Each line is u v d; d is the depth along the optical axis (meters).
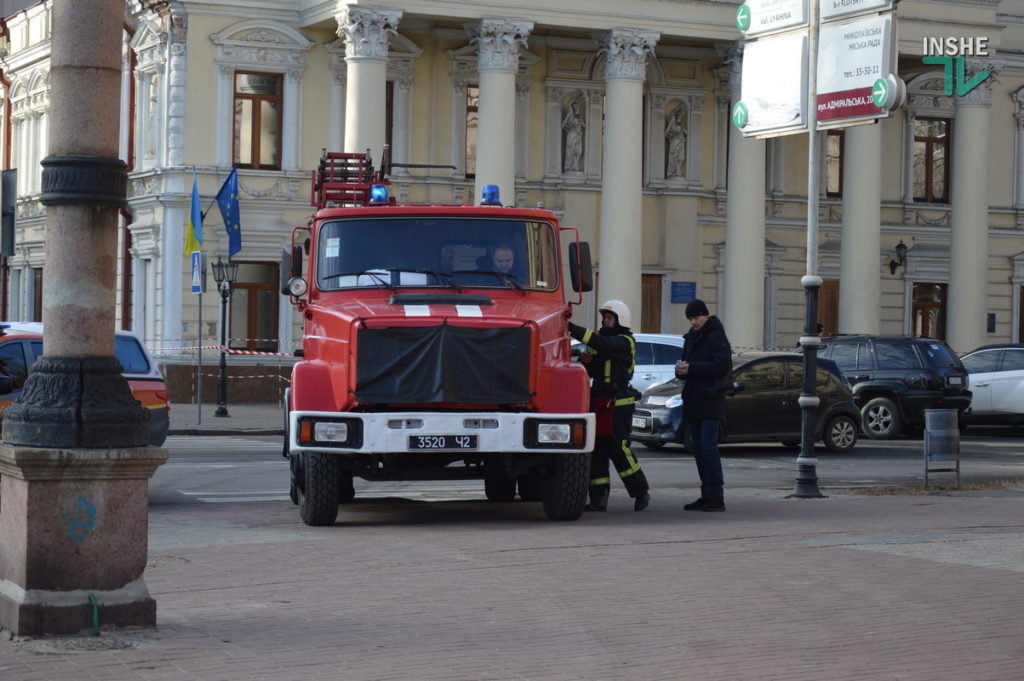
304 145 50.72
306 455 16.89
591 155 54.34
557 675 9.51
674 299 55.53
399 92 51.81
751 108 24.39
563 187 53.78
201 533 16.36
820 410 32.59
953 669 9.80
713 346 19.30
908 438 38.88
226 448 31.70
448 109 52.50
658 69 55.25
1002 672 9.76
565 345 17.55
